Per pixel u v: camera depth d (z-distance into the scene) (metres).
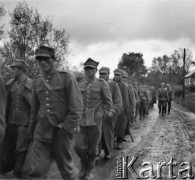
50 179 5.70
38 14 15.09
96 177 6.34
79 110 4.56
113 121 7.89
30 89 6.06
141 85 21.47
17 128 6.04
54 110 4.55
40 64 4.60
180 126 15.05
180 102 38.59
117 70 9.88
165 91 21.83
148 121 17.50
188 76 59.72
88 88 6.57
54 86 4.58
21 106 6.04
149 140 10.81
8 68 9.73
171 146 9.67
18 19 14.80
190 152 8.78
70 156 4.64
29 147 6.04
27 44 14.86
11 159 6.20
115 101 8.15
